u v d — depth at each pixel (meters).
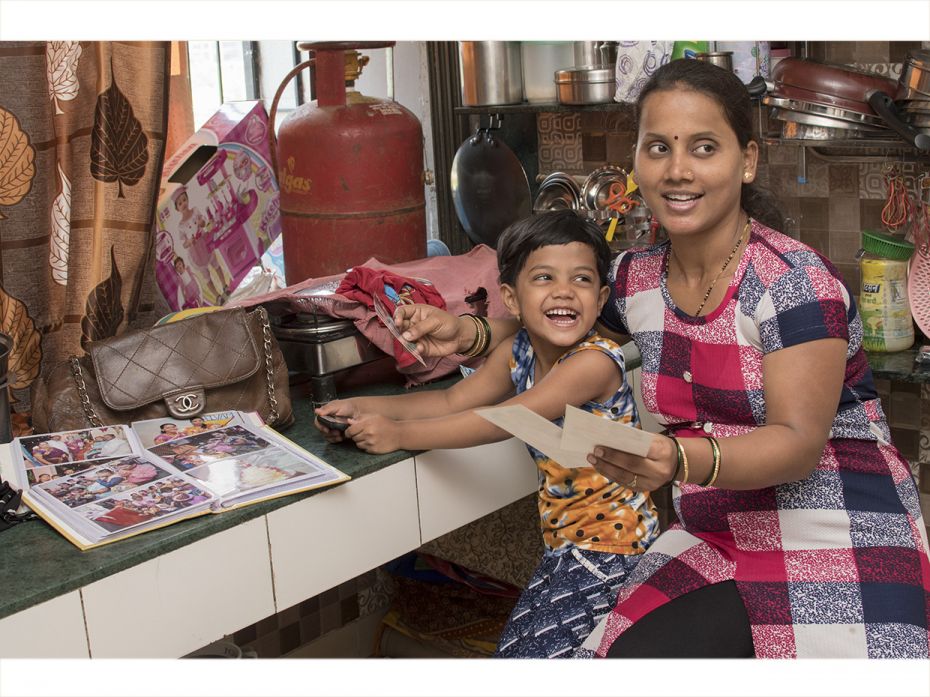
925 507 2.20
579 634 1.53
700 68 1.38
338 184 2.11
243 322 1.79
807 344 1.33
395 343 1.85
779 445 1.29
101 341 1.73
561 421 1.62
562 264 1.59
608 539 1.63
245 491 1.52
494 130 2.60
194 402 1.72
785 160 2.24
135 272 1.98
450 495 1.78
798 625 1.38
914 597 1.35
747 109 1.39
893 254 2.01
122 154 1.94
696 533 1.51
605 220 2.33
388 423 1.67
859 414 1.42
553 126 2.58
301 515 1.58
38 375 2.02
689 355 1.47
